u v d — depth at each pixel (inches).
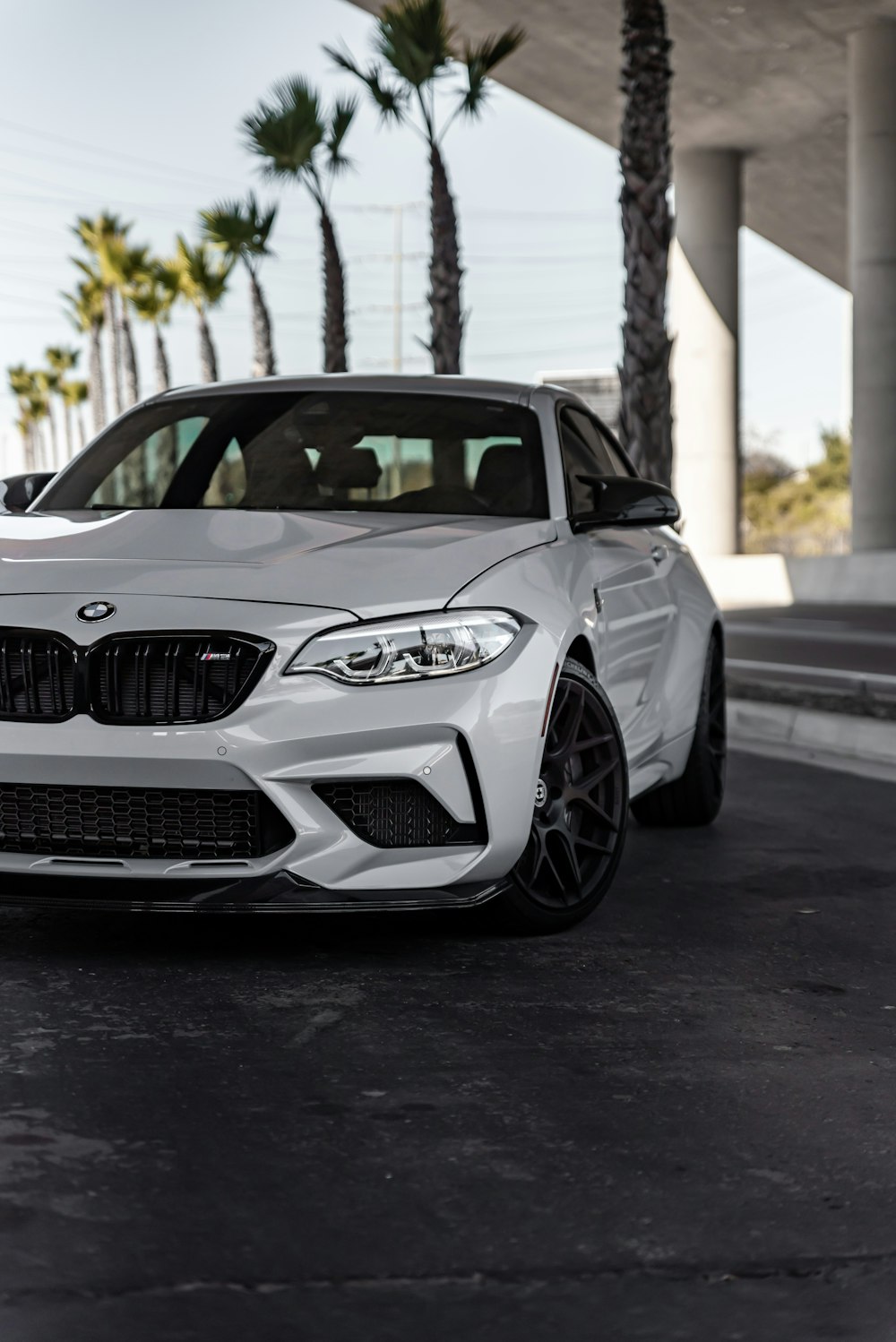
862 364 1026.7
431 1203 88.8
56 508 179.3
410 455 180.7
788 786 253.4
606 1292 78.7
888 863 192.2
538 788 147.3
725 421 1294.3
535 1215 87.6
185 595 134.6
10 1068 109.7
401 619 135.1
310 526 152.6
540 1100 106.5
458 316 838.5
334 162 1044.5
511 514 170.7
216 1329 73.8
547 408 189.9
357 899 133.3
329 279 1058.7
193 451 185.2
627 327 521.7
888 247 1002.7
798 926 158.9
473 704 135.5
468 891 138.3
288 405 190.5
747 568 992.2
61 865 132.6
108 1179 90.9
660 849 200.2
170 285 1658.5
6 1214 85.6
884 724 291.0
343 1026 121.6
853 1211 89.0
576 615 152.6
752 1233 85.9
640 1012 127.7
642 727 185.2
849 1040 121.9
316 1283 78.8
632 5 518.3
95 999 126.7
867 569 890.1
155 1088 106.6
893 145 991.6
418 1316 75.8
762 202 1448.1
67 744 130.3
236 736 129.2
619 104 1106.7
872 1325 75.9
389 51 816.9
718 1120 103.5
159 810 132.6
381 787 134.6
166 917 154.3
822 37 1006.4
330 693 131.2
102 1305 75.8
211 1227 84.8
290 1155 95.4
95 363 2128.4
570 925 154.1
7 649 133.3
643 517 175.0
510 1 917.2
